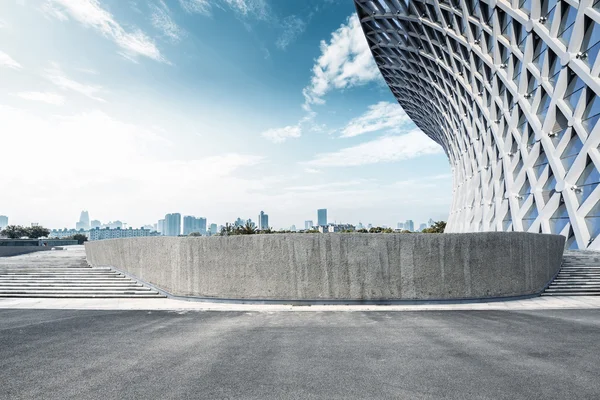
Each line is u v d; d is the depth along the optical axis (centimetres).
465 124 3047
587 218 1538
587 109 1585
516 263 916
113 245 1359
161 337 567
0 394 351
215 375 401
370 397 341
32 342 541
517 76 2131
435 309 786
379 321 673
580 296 975
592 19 1509
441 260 846
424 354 474
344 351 488
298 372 409
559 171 1708
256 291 856
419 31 3070
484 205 2675
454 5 2614
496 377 392
